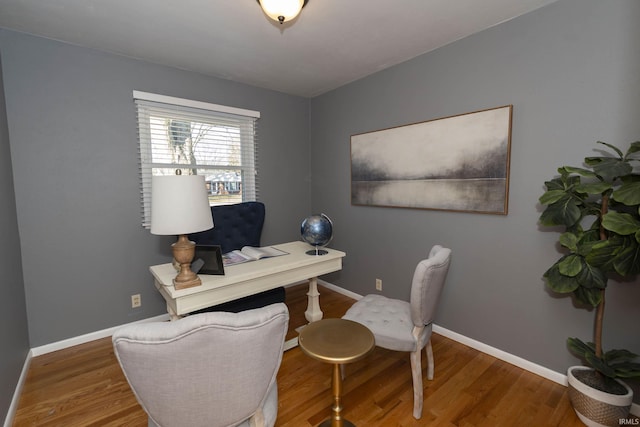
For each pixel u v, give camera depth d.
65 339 2.30
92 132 2.32
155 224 1.52
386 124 2.78
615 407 1.43
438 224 2.44
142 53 2.38
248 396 0.93
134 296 2.58
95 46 2.25
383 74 2.76
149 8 1.77
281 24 1.86
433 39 2.19
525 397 1.75
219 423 0.94
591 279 1.46
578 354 1.64
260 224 2.85
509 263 2.04
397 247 2.79
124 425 1.57
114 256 2.47
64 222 2.25
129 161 2.49
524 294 1.98
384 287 2.95
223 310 2.11
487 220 2.14
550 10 1.76
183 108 2.73
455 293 2.36
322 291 3.54
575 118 1.71
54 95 2.16
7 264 1.79
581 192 1.44
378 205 2.90
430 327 1.78
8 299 1.75
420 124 2.48
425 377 1.93
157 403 0.86
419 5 1.76
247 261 2.13
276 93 3.37
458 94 2.23
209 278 1.77
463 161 2.22
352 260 3.26
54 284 2.24
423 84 2.45
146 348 0.77
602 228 1.51
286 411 1.66
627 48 1.53
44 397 1.77
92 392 1.82
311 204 3.77
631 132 1.54
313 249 2.50
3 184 1.81
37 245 2.16
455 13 1.85
